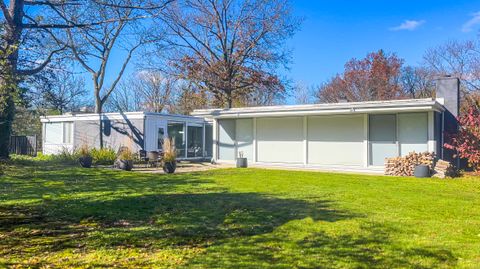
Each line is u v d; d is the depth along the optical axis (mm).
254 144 17609
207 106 28844
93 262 4207
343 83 36062
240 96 28641
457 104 15227
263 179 11336
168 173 13312
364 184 10266
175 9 24641
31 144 24047
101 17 11188
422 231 5445
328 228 5605
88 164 15477
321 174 12945
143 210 6816
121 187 9398
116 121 20859
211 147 23562
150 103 38125
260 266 4074
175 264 4148
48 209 6809
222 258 4340
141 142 19562
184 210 6824
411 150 14148
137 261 4250
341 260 4277
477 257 4367
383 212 6660
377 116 14859
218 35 26219
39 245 4840
